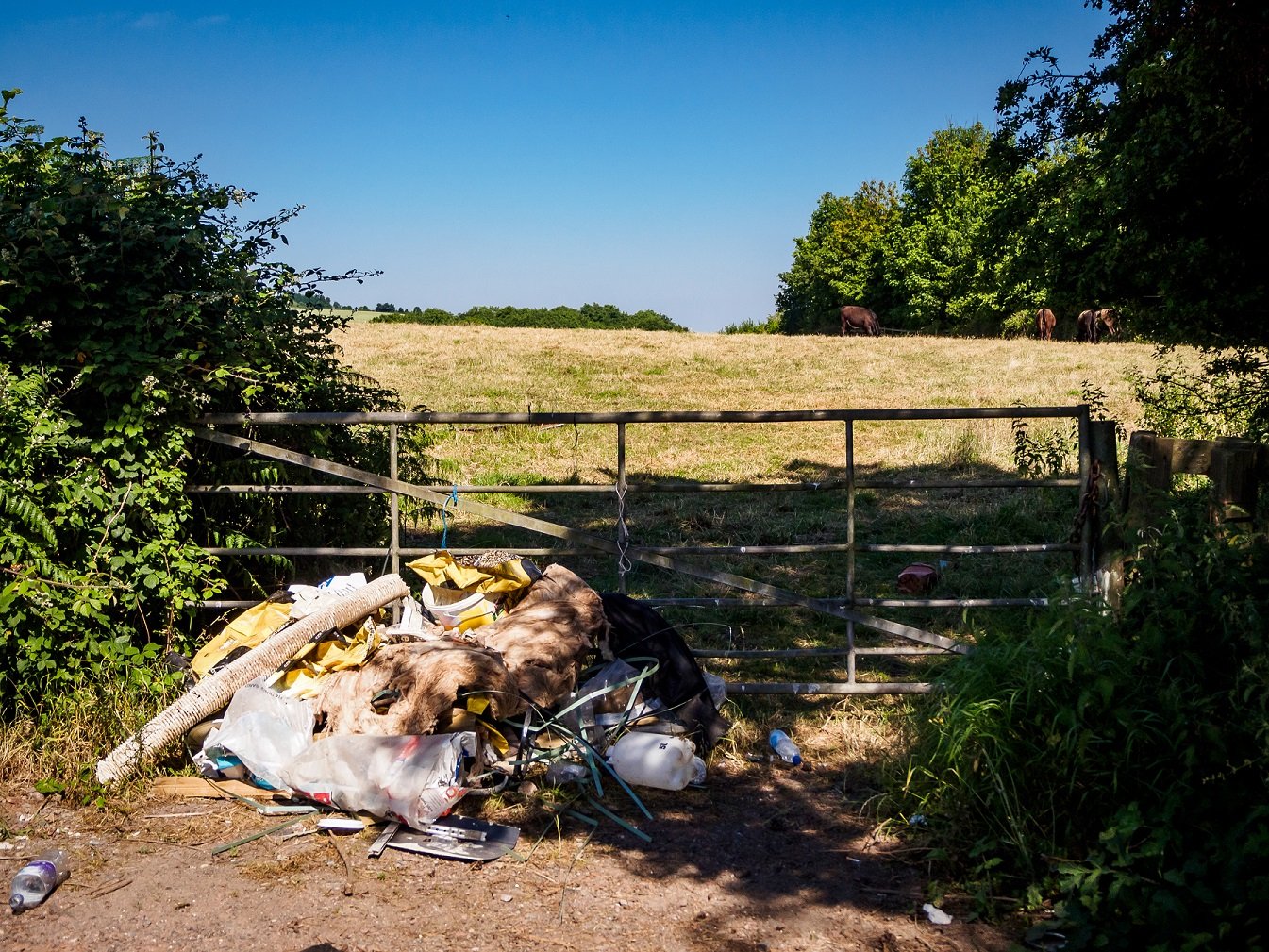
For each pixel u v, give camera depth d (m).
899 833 4.27
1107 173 7.36
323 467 5.61
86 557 5.17
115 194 5.51
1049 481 5.49
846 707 5.64
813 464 13.02
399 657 4.67
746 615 7.31
